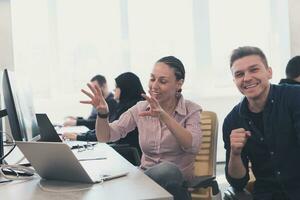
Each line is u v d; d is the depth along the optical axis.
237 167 1.66
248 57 1.64
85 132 3.03
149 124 1.99
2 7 5.01
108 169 1.39
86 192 1.07
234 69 1.67
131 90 2.98
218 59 5.37
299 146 1.64
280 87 1.70
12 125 1.49
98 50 5.25
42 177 1.30
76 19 5.19
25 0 5.08
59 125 4.12
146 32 5.31
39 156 1.20
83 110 5.21
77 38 5.20
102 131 2.04
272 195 1.65
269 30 5.45
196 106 1.98
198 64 5.36
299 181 1.63
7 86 1.46
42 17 5.12
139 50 5.30
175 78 1.96
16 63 5.07
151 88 1.96
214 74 5.36
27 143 1.19
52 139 1.40
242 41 5.41
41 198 1.04
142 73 5.30
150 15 5.31
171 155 1.95
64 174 1.21
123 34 5.27
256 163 1.73
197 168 2.14
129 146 2.60
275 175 1.65
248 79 1.63
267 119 1.65
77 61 5.21
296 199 1.60
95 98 2.01
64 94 5.19
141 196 1.00
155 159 1.97
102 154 1.79
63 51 5.17
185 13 5.35
